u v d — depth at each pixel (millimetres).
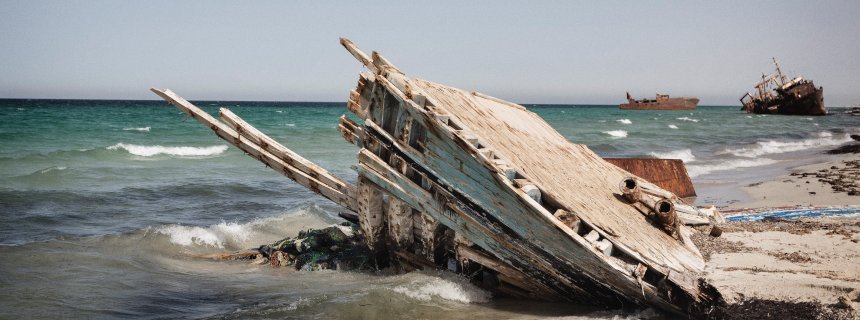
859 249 8820
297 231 13414
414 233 8695
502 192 7023
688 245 8422
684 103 139375
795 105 90750
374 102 7875
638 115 103500
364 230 8992
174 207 15852
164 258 10703
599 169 10922
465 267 8312
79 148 29125
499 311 7742
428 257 8625
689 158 30375
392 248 8969
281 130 44688
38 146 30062
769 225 10805
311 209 15516
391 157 7965
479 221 7457
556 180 8164
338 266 9930
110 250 10914
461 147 7141
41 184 18359
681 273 6949
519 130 10000
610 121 73625
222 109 8727
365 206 8648
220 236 12430
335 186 9023
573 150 11375
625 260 6969
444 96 8719
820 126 63469
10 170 21516
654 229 8422
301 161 8961
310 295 8453
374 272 9578
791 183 19234
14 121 47406
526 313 7652
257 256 10945
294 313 7594
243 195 17906
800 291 6918
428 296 8133
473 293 8250
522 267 7570
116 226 13328
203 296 8570
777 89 96188
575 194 7984
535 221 6941
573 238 6738
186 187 18641
